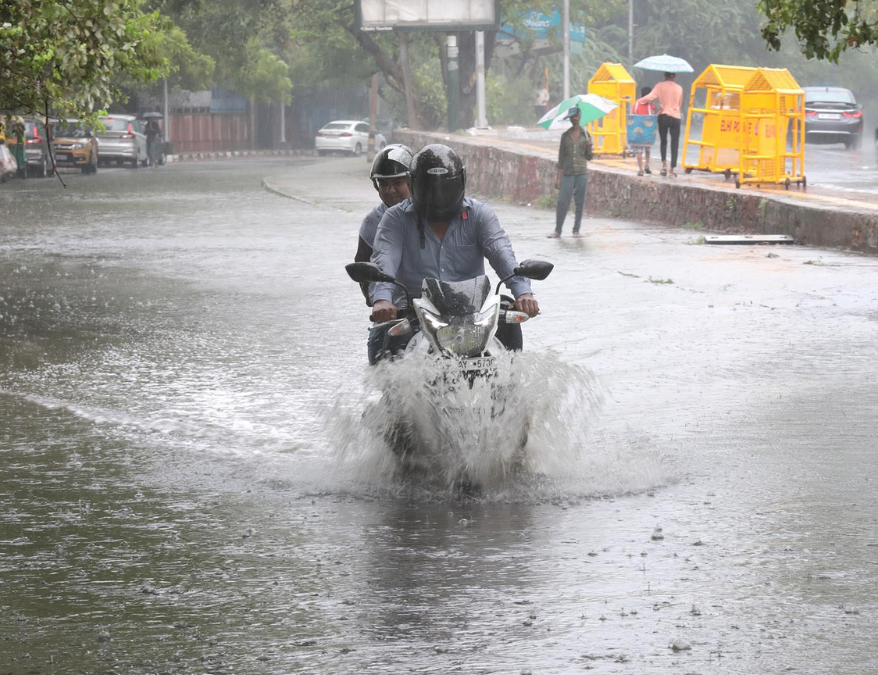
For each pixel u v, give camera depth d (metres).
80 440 11.38
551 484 9.65
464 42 68.69
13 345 16.56
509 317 9.69
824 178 40.75
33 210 40.50
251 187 53.25
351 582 7.45
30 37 17.52
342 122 101.81
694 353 15.21
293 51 104.12
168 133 95.38
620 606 6.93
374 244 9.88
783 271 22.88
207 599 7.19
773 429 11.34
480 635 6.54
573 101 34.81
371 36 72.75
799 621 6.64
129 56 18.56
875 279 21.58
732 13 113.38
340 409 10.86
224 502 9.32
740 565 7.62
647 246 27.92
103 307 20.03
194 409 12.63
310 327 17.81
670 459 10.31
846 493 9.24
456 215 9.89
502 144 49.53
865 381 13.42
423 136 58.69
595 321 17.69
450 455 9.60
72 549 8.19
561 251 27.06
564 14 68.94
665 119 36.09
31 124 60.38
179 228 34.03
